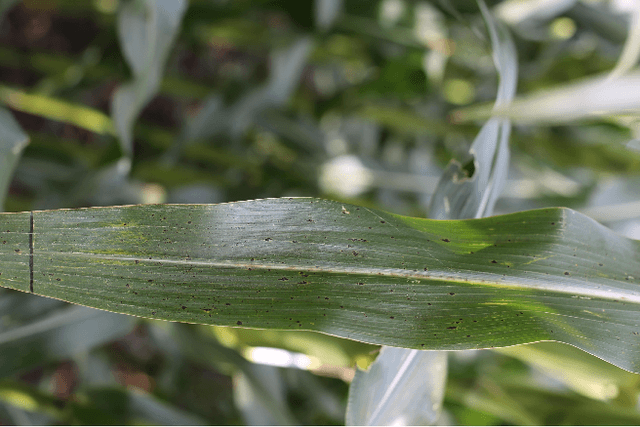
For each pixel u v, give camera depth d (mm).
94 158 1673
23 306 1041
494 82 1911
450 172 825
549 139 1722
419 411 808
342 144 2078
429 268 752
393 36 1642
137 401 1216
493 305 753
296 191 1753
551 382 1312
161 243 733
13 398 1179
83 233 726
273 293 740
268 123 1815
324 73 2383
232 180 1788
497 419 1349
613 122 1533
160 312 729
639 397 958
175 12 963
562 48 1800
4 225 719
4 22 2004
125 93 1058
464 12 1327
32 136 1645
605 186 1508
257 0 1515
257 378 1271
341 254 747
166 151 1587
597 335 751
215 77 2293
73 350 1032
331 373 1282
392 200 1797
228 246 738
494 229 760
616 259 758
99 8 1709
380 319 747
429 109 1967
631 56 782
